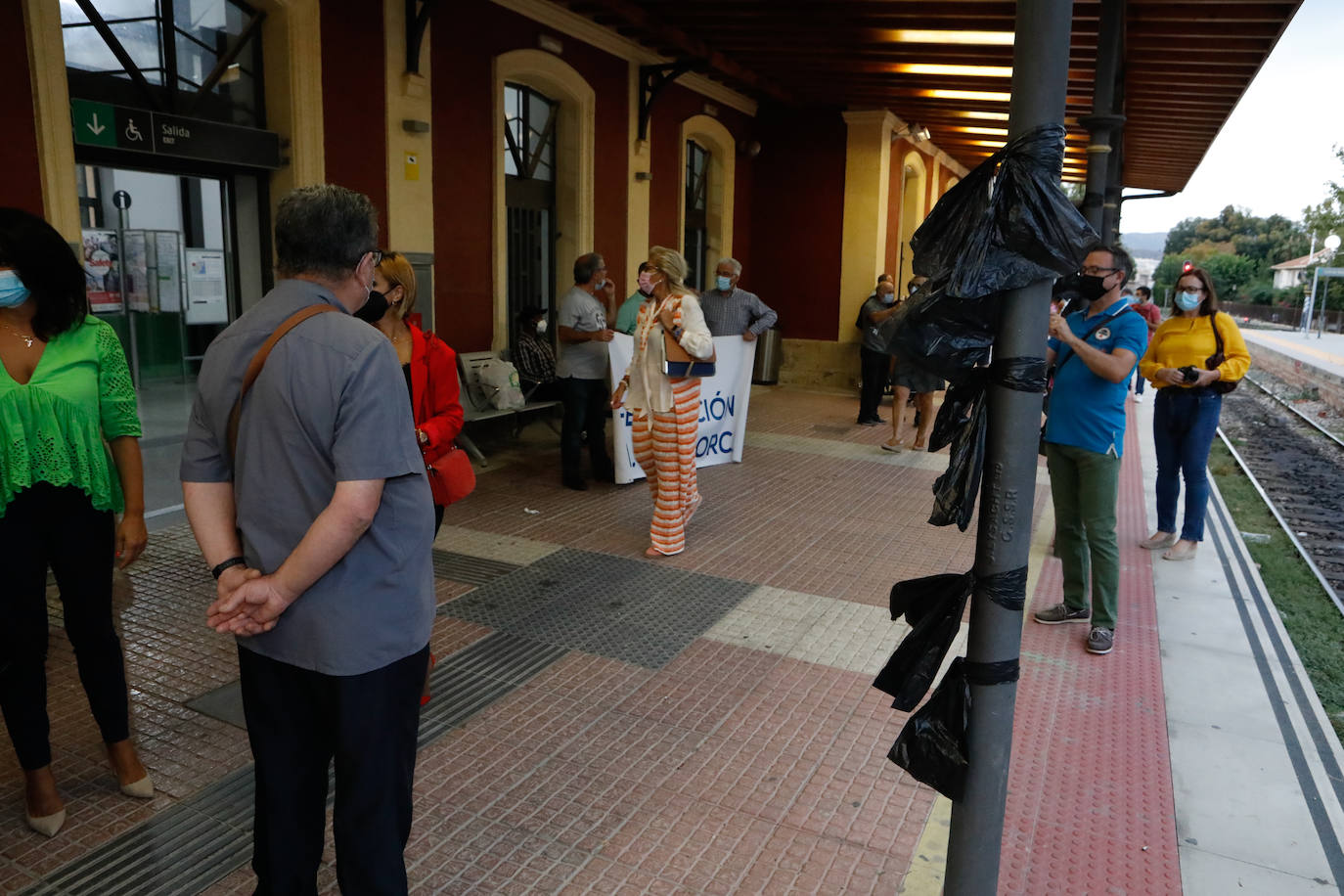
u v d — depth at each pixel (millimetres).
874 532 6348
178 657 4027
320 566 1882
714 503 6984
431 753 3344
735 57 10406
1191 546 5996
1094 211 5641
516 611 4695
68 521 2742
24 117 5004
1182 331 5891
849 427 10508
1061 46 1856
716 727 3602
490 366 8094
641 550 5770
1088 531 4395
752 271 14172
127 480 2883
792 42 9555
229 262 6785
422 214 7695
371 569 1990
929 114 13562
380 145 7250
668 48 10445
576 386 7074
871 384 10625
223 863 2695
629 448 7312
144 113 5586
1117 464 4344
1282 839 2980
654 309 5469
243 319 2047
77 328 2740
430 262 7781
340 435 1897
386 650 2006
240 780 3127
